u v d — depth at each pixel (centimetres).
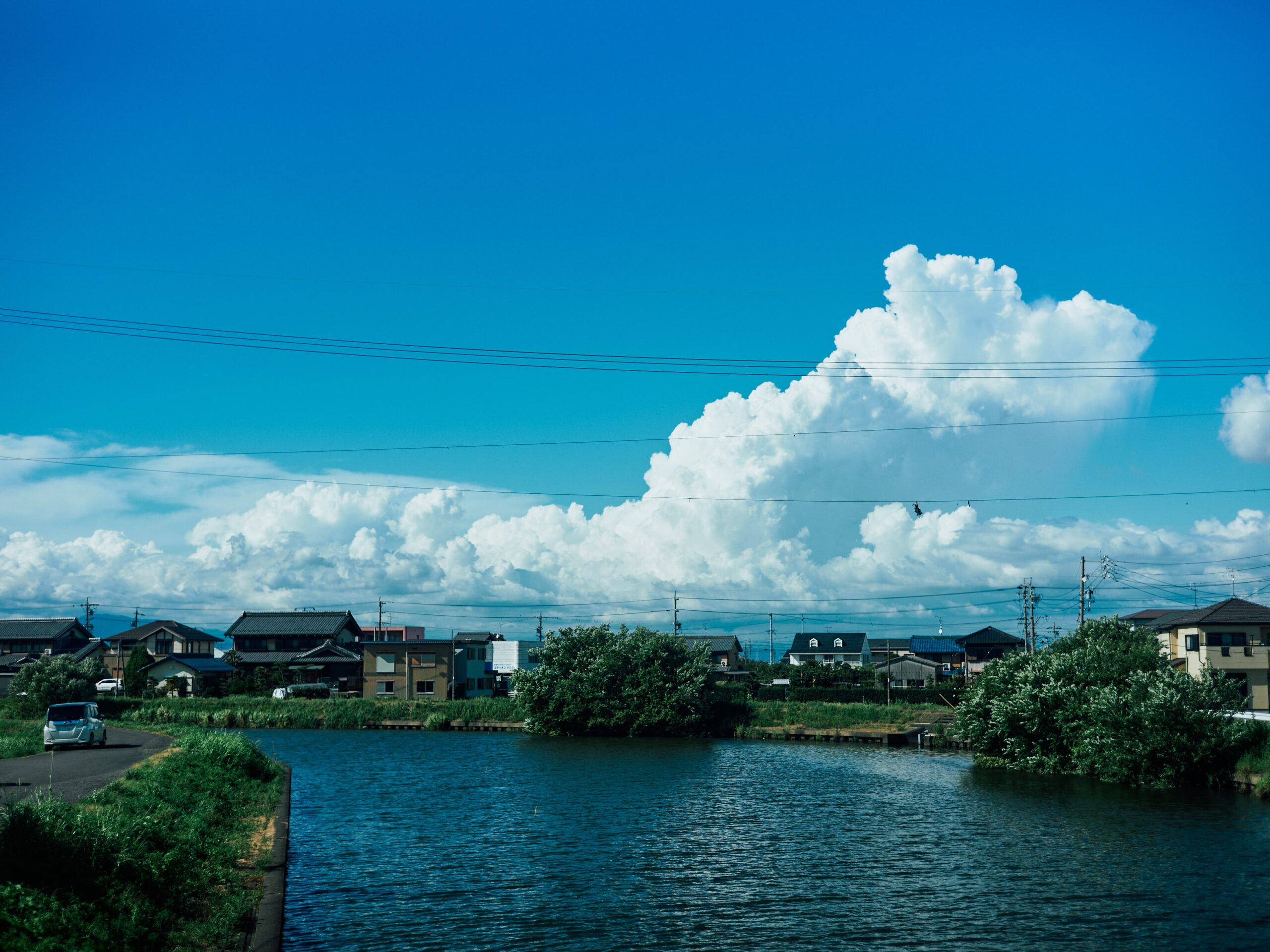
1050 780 4566
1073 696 4716
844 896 2266
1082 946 1900
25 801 1544
